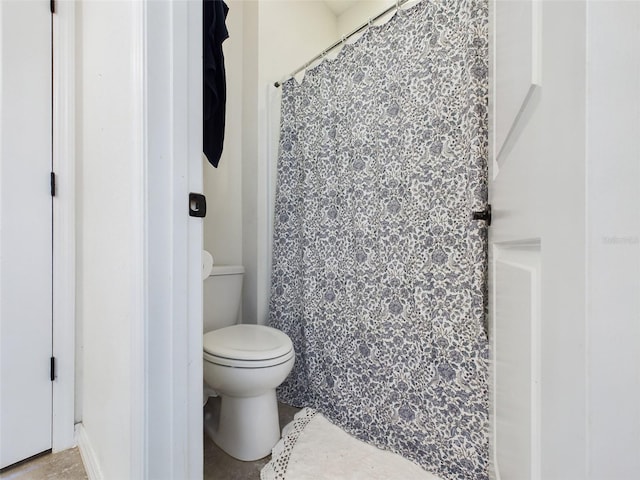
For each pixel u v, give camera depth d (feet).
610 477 0.72
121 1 2.31
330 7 6.96
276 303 5.35
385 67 4.01
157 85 1.94
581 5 0.79
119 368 2.37
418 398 3.59
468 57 3.23
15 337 3.40
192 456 2.03
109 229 2.66
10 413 3.35
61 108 3.72
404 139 3.79
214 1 3.58
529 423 1.21
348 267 4.41
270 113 5.73
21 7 3.47
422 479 3.28
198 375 2.09
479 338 3.12
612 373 0.73
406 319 3.74
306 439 3.98
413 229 3.68
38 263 3.56
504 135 1.71
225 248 5.77
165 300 1.94
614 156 0.73
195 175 2.11
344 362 4.37
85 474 3.24
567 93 0.88
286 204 5.33
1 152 3.33
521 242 1.36
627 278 0.71
